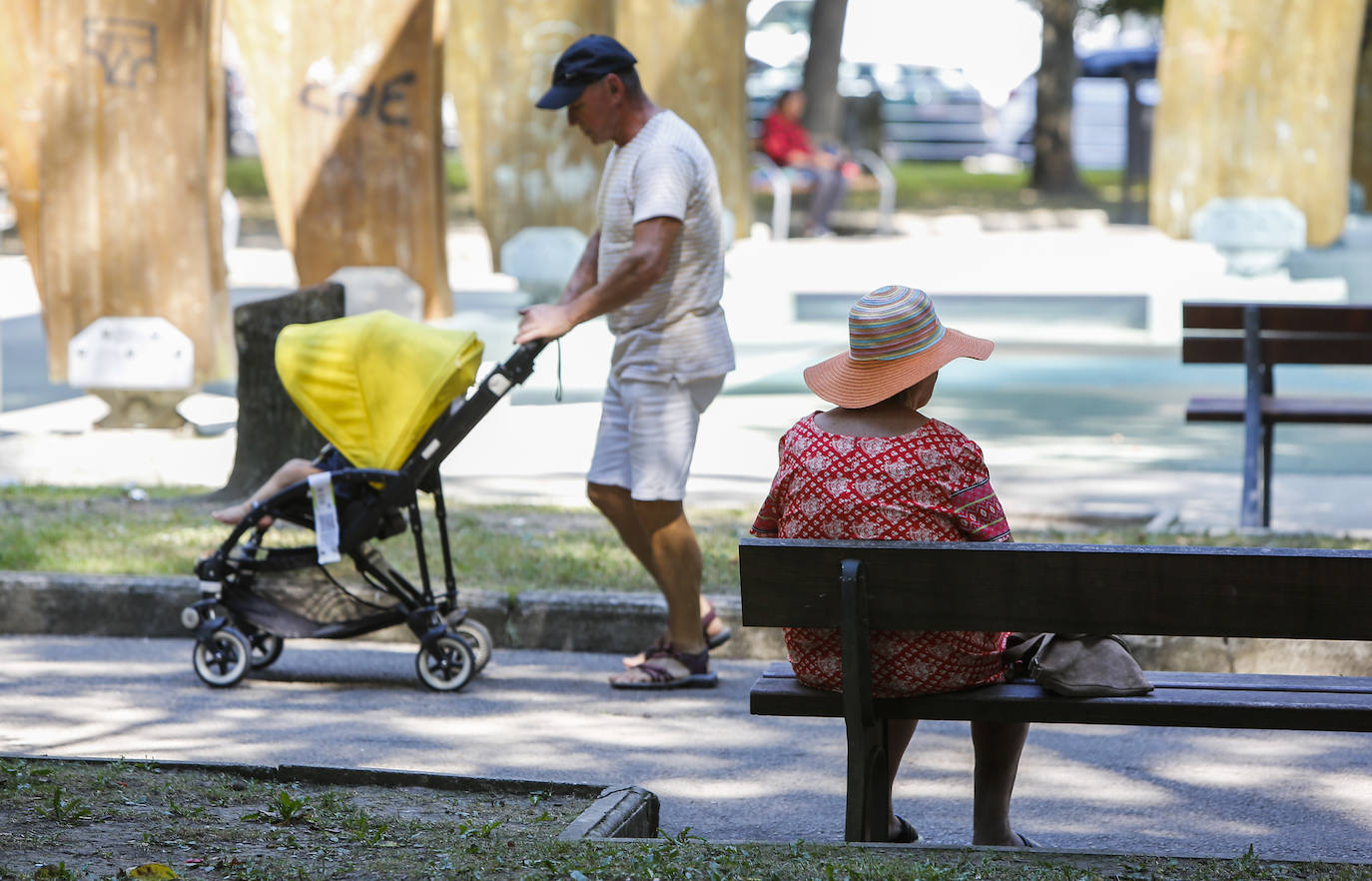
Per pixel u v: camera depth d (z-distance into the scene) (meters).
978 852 9.91
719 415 34.62
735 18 43.47
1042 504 24.84
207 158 31.94
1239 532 21.42
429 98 32.94
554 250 36.41
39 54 31.14
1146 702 10.59
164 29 30.12
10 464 27.92
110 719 15.43
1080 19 116.81
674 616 16.88
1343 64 38.12
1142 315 49.53
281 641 17.27
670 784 13.70
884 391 10.95
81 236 30.48
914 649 10.75
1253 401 22.92
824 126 86.88
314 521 16.58
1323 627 10.02
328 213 33.06
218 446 29.89
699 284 16.23
